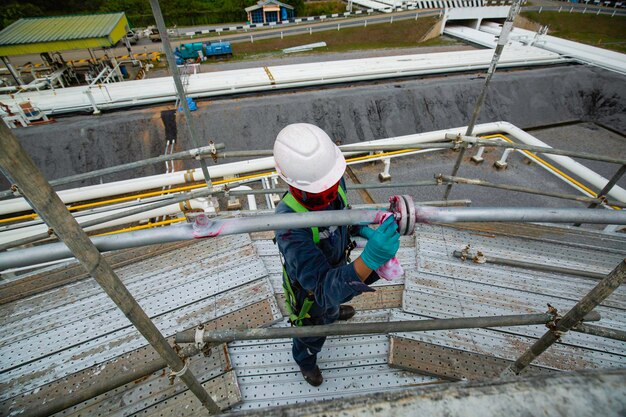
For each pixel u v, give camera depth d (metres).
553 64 16.30
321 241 1.64
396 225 1.19
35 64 20.83
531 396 0.76
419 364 2.44
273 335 1.55
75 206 8.67
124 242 1.15
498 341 2.58
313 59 20.84
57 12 30.33
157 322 2.75
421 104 13.12
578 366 2.42
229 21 33.34
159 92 12.42
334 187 1.53
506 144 3.24
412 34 24.45
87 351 2.56
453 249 3.47
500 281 3.09
